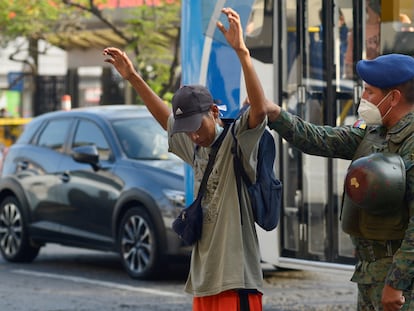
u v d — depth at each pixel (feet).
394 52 42.98
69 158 64.18
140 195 57.41
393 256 24.99
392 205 24.68
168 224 55.98
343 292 54.60
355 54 44.68
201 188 28.27
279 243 48.21
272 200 27.96
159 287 55.83
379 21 43.70
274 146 28.14
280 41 48.14
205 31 51.19
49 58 177.47
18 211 67.41
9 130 123.34
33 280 59.31
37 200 65.72
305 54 47.03
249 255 27.96
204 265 28.09
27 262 68.33
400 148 25.27
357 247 26.12
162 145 61.41
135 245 58.49
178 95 27.53
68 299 52.06
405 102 25.62
